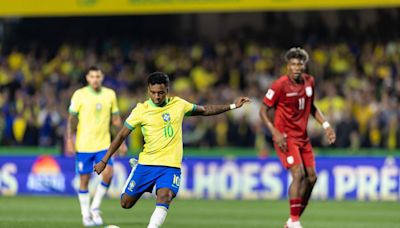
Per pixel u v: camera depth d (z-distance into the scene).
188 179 60.19
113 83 79.44
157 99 27.45
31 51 87.81
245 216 44.53
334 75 76.56
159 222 27.50
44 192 61.72
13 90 80.69
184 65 82.00
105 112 38.56
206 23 88.06
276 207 51.28
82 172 38.12
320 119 34.72
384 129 65.25
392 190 57.31
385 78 74.75
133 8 67.75
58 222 38.97
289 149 33.62
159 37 89.19
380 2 63.59
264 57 80.25
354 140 63.88
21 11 70.06
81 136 38.38
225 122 68.12
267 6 65.31
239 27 87.19
